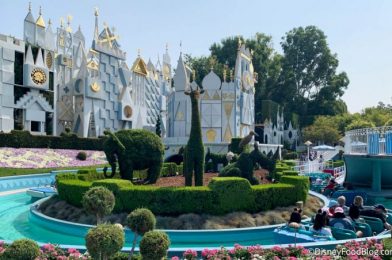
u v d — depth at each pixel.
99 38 53.56
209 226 14.48
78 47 60.84
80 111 51.38
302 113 92.50
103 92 53.88
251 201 15.96
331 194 22.80
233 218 15.24
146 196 15.29
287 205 17.05
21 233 15.24
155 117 67.06
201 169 18.88
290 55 95.44
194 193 15.29
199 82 83.50
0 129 41.62
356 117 77.94
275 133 79.81
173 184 21.44
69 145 44.59
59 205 17.38
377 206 14.79
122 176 20.56
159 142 21.47
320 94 93.25
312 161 45.94
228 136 46.66
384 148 22.42
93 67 55.88
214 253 8.73
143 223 7.83
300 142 88.62
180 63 48.16
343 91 93.81
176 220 14.77
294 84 92.56
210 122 47.03
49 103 48.12
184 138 40.88
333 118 80.62
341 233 11.71
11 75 43.12
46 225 16.02
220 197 15.33
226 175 18.98
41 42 47.91
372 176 27.45
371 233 12.55
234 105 47.09
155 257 6.99
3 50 42.28
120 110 56.66
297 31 96.31
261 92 88.12
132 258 8.62
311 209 17.64
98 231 6.57
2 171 31.14
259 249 8.95
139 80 61.97
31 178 30.91
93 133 52.47
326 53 93.69
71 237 14.54
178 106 47.53
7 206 21.61
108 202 9.30
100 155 45.72
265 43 92.75
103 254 6.59
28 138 40.56
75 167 37.97
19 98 44.28
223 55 88.38
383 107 87.19
